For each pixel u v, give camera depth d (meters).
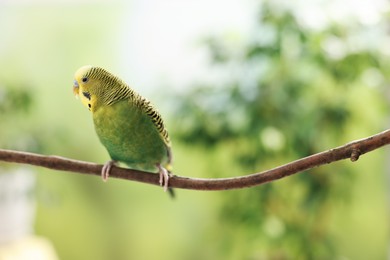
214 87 5.34
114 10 8.88
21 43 8.84
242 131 5.05
